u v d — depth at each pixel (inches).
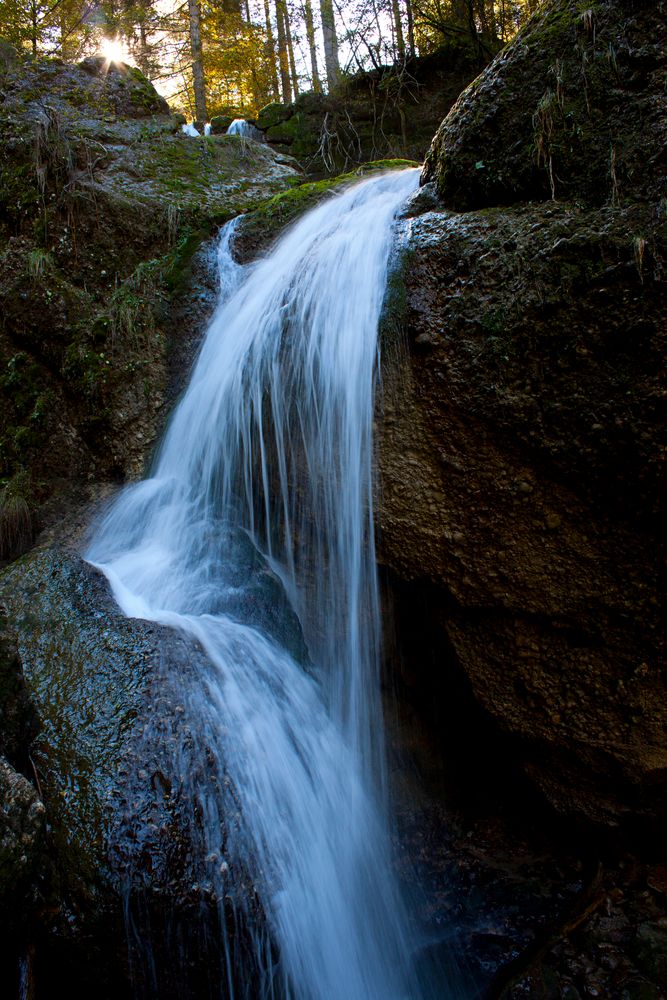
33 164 192.2
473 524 114.2
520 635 116.5
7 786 80.3
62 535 159.9
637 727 108.6
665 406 93.7
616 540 104.5
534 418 104.5
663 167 96.0
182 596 128.1
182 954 84.7
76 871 82.4
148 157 215.2
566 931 107.0
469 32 331.6
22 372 183.9
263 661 115.8
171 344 176.7
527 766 123.6
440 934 112.0
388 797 132.2
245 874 88.7
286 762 104.7
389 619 131.2
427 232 121.3
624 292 94.6
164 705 96.1
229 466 145.3
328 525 129.8
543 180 110.7
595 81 105.0
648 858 118.3
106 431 168.7
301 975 94.7
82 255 188.7
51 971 84.3
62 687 101.0
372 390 122.0
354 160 350.6
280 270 160.6
